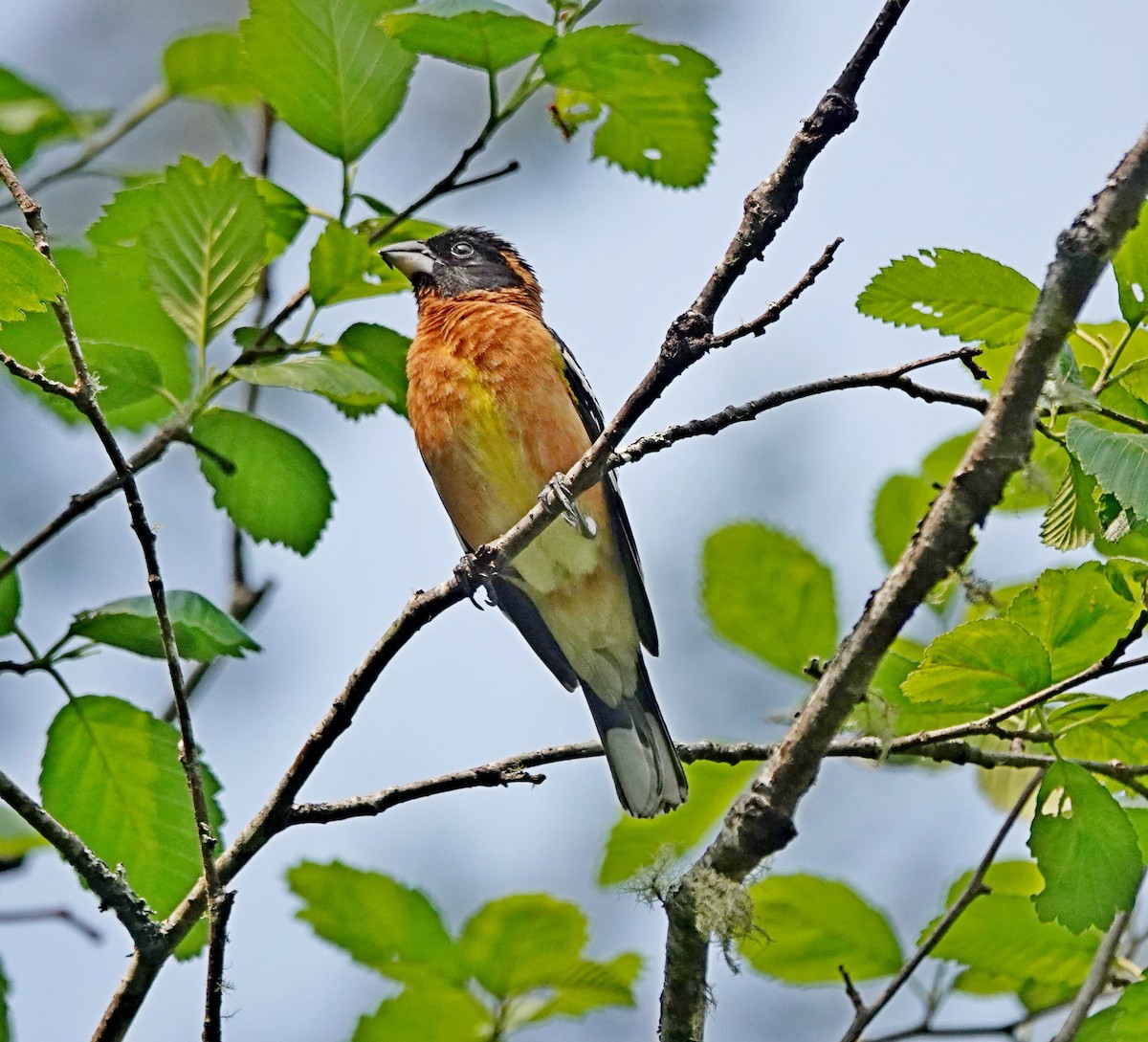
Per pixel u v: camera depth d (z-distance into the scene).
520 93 8.98
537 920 8.55
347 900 8.57
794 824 6.27
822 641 9.45
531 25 8.41
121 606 7.97
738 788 9.02
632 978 8.61
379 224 9.45
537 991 8.65
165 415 9.41
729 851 6.31
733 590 9.52
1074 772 7.34
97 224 8.93
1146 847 7.73
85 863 7.14
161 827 8.16
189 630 8.00
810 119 6.97
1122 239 6.00
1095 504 7.51
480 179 9.27
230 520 9.35
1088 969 8.38
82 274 9.17
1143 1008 7.06
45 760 8.12
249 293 8.62
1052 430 7.50
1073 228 6.04
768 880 8.80
